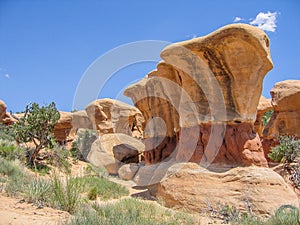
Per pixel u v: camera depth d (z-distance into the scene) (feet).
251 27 36.60
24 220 16.46
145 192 46.52
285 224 22.90
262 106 78.07
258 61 37.78
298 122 72.38
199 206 34.45
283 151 54.49
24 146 61.72
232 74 38.83
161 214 27.78
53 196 22.54
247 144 37.99
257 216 30.30
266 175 35.12
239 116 38.86
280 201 32.27
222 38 37.27
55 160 59.00
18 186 25.34
